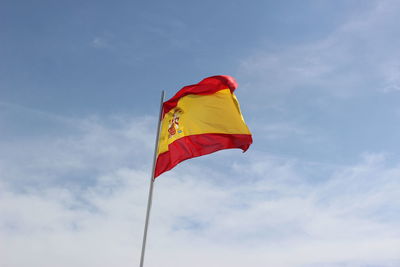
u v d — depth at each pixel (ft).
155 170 56.49
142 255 48.06
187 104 59.21
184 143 56.75
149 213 50.88
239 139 56.80
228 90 59.88
